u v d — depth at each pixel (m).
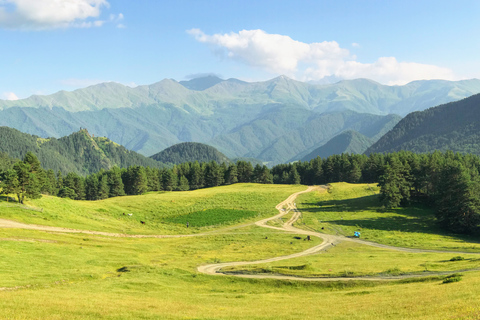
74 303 33.44
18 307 30.42
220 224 118.81
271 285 49.00
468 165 173.12
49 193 177.88
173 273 54.97
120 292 41.84
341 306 33.47
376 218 122.06
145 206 146.25
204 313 32.44
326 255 72.12
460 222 101.19
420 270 50.03
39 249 63.28
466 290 31.94
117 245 78.88
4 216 85.56
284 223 119.19
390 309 29.50
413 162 162.12
